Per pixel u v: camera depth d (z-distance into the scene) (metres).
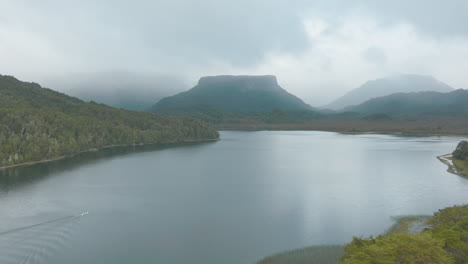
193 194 138.88
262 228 99.56
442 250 61.72
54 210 112.56
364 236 92.94
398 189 149.50
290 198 133.50
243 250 84.12
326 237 92.62
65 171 185.88
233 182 163.50
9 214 107.19
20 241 86.31
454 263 61.50
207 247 85.75
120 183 158.00
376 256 61.25
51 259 77.19
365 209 118.38
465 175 183.62
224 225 101.88
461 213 88.25
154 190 145.00
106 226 99.38
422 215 110.88
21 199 125.38
